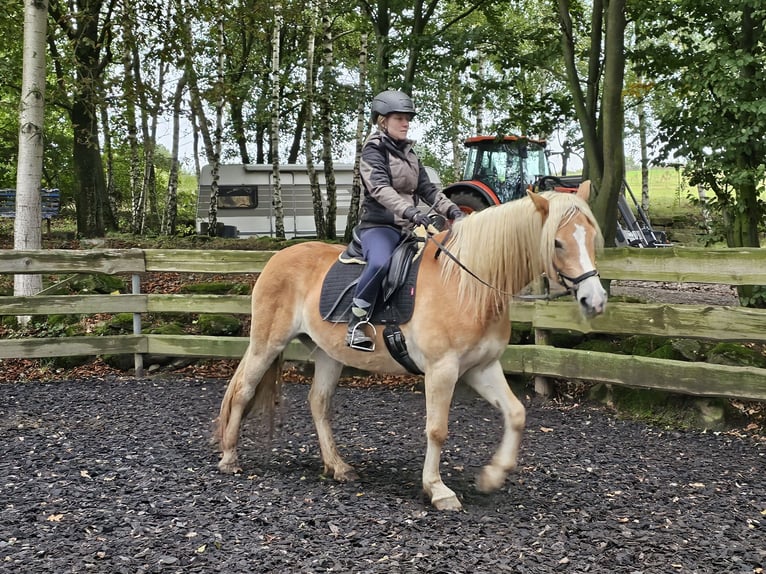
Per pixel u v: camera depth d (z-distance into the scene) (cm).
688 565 324
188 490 423
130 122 1387
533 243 371
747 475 459
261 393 478
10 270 742
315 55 2253
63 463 471
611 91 765
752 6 775
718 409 574
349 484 438
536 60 1130
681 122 866
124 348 774
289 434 555
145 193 2067
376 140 421
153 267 781
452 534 356
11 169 2389
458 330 386
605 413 621
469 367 401
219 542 342
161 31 1276
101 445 518
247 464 480
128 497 407
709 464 482
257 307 471
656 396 607
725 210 908
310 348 477
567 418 606
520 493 422
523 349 665
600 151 832
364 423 585
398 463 482
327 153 1775
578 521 376
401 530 360
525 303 679
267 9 1284
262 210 2059
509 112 1145
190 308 776
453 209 434
